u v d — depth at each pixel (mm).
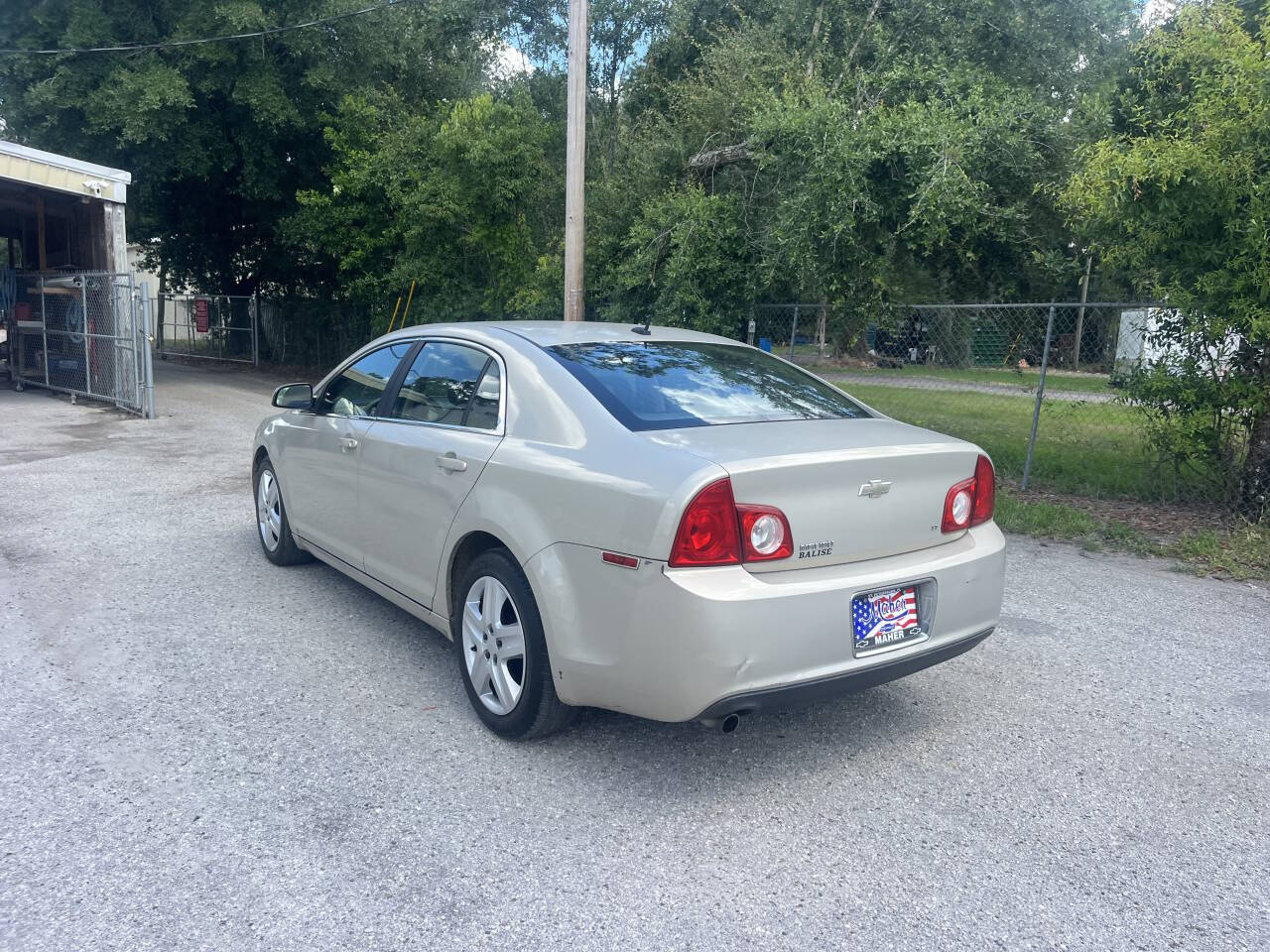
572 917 2742
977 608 3764
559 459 3555
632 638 3188
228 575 6012
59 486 8805
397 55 22078
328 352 23578
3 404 15656
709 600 3057
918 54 13062
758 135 10516
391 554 4543
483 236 17172
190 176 21609
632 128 20188
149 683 4340
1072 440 10422
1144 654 5000
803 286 10750
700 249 11789
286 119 19562
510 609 3826
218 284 27734
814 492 3305
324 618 5254
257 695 4230
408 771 3580
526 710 3658
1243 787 3602
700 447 3305
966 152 9719
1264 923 2783
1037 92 13016
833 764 3730
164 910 2730
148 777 3488
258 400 17062
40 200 17594
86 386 15734
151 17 18984
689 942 2645
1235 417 7922
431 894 2836
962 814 3371
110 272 15477
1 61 18156
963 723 4133
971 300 11773
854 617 3352
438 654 4758
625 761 3707
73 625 5082
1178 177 6930
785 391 4223
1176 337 8070
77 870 2914
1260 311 7004
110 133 18688
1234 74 7008
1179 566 6676
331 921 2697
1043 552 7094
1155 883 2980
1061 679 4645
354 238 19125
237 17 17922
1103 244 8078
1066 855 3129
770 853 3100
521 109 17312
